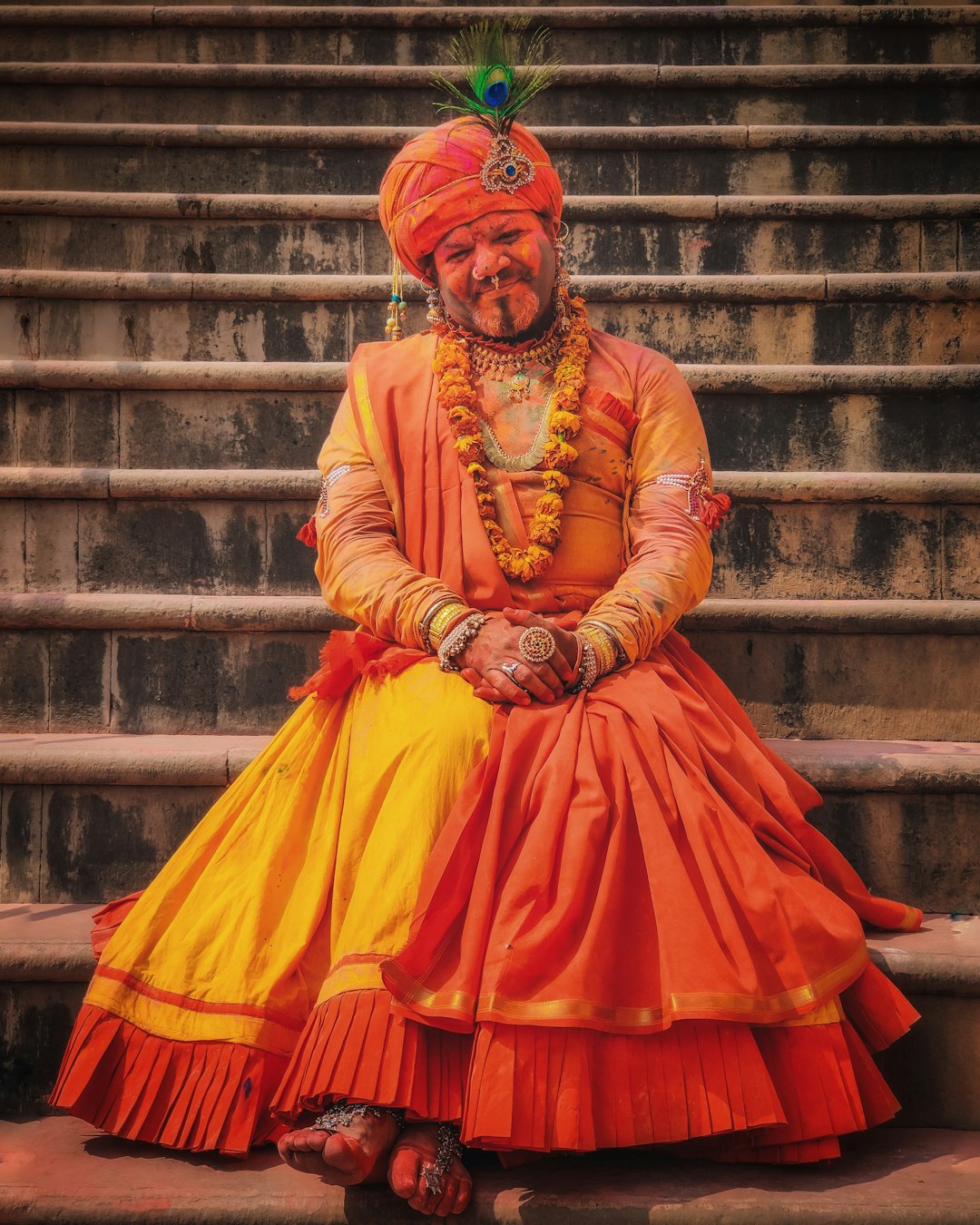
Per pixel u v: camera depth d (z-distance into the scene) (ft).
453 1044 5.40
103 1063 5.82
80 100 13.15
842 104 13.04
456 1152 5.36
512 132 7.12
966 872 7.34
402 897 5.57
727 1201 5.30
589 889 5.57
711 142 12.09
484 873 5.57
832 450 9.25
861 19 13.76
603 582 7.06
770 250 11.19
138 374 9.23
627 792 5.91
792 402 9.26
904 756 7.44
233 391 9.34
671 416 7.16
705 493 7.08
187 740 7.95
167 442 9.34
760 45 13.89
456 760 5.96
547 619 6.57
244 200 11.07
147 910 6.24
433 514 6.90
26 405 9.31
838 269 11.18
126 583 8.69
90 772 7.47
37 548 8.68
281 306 10.20
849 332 10.11
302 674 8.25
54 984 6.63
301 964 5.95
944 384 9.10
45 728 8.23
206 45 13.96
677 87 13.05
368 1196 5.36
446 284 7.09
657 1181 5.50
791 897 5.63
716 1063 5.27
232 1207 5.31
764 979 5.44
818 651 8.18
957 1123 6.37
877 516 8.63
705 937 5.36
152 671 8.23
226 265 11.15
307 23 13.85
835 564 8.63
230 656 8.26
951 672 8.14
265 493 8.63
